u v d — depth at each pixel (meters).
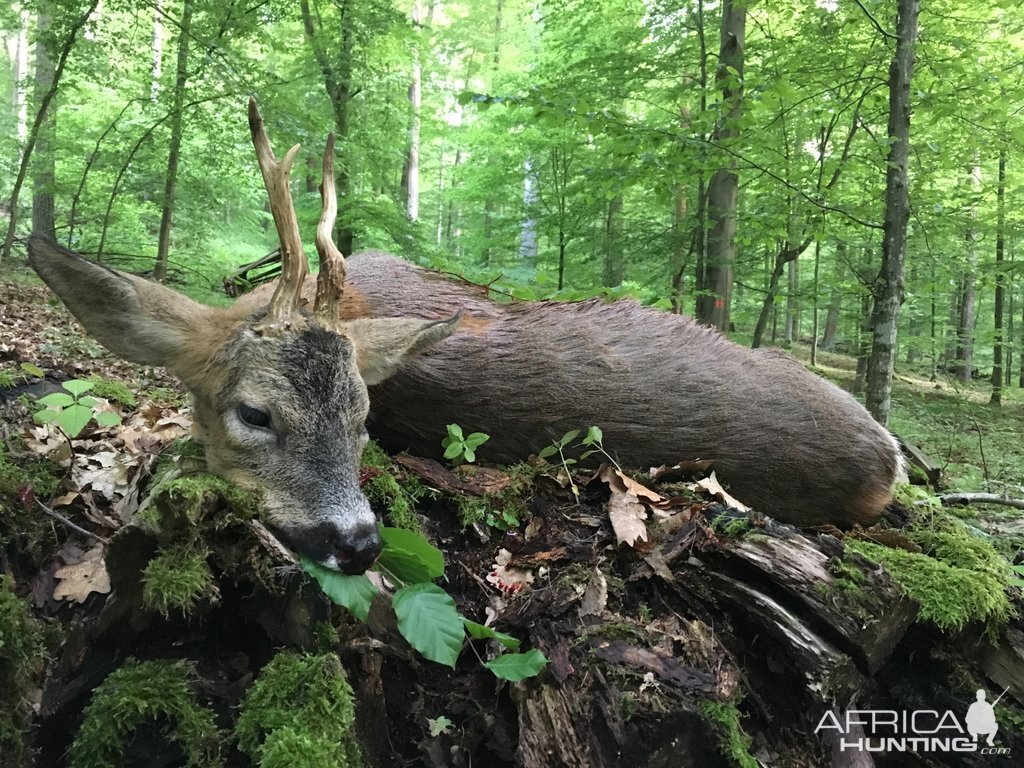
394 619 0.62
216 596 0.54
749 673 0.66
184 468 0.63
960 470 1.49
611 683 0.58
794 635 0.63
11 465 0.70
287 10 2.65
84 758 0.51
